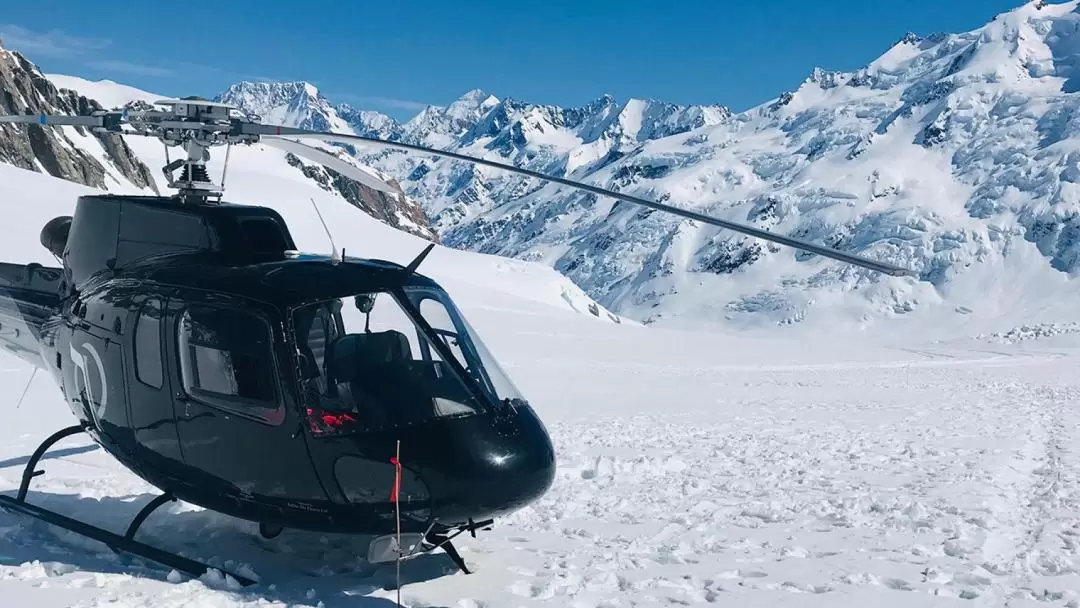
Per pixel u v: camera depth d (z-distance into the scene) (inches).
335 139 207.9
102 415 237.3
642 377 916.6
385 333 207.6
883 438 495.8
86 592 190.9
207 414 210.1
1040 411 689.0
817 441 476.4
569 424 531.5
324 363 203.2
